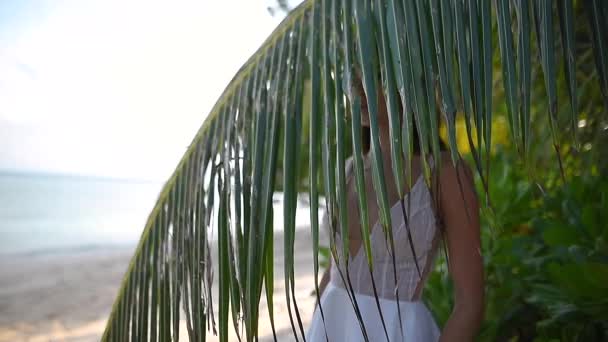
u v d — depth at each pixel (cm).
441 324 220
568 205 200
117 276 1165
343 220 80
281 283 590
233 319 94
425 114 79
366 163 144
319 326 153
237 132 101
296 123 92
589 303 169
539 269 205
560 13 88
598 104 218
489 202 78
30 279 1128
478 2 83
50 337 635
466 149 332
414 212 124
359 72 87
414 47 82
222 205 99
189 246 106
